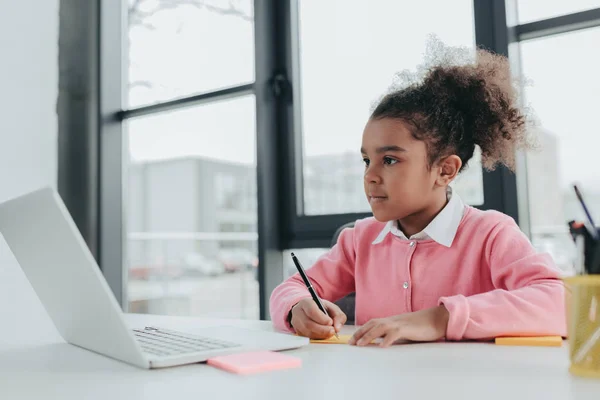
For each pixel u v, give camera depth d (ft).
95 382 1.79
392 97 3.37
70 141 7.41
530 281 2.89
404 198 3.22
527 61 5.00
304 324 2.73
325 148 6.09
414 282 3.44
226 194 17.98
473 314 2.52
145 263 12.17
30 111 7.00
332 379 1.77
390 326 2.44
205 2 6.98
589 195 4.55
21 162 6.89
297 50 6.35
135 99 7.75
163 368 1.99
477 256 3.32
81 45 7.55
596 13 4.64
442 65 3.48
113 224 7.66
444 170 3.35
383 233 3.71
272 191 6.19
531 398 1.50
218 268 12.93
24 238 2.32
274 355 2.10
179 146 7.43
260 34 6.23
